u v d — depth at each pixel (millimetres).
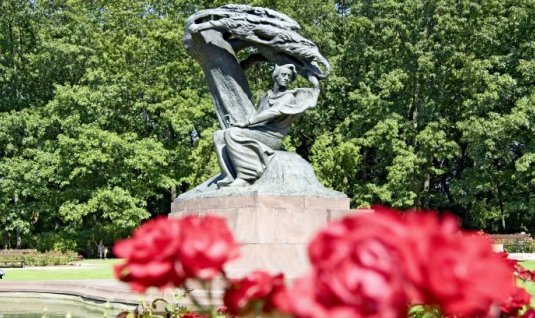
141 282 1988
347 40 33562
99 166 33312
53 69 35656
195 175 31062
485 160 30375
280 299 1639
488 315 2270
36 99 37188
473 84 31234
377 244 1507
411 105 33750
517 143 31562
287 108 13031
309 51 13383
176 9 34031
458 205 38500
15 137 34656
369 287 1461
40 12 36688
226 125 13664
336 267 1502
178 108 32469
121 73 33875
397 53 32719
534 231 37812
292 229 12047
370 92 32125
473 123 29672
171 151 33844
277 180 12617
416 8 32188
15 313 11453
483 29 31438
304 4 33250
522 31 32062
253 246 11641
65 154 33188
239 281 2359
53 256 27891
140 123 34969
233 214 12164
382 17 32969
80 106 33688
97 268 23562
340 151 30625
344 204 12812
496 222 38312
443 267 1493
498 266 1607
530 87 30844
